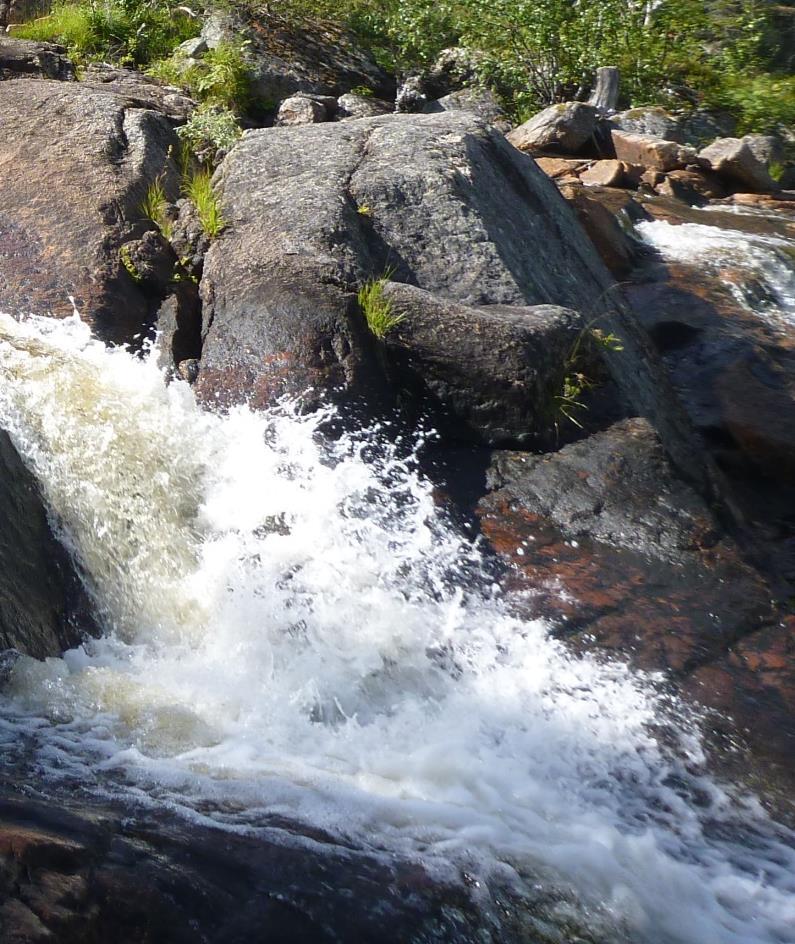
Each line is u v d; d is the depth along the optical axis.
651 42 16.22
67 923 2.58
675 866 3.62
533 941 3.08
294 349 5.85
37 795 3.08
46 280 6.42
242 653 4.56
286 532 5.19
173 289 6.48
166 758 3.61
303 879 2.99
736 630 5.00
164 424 5.59
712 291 9.14
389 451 5.67
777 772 4.29
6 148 7.32
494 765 4.05
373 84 13.85
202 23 12.29
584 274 7.44
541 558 5.29
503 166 7.48
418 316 5.93
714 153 13.06
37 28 11.40
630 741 4.37
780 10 20.36
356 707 4.39
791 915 3.52
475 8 15.30
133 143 7.52
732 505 6.34
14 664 3.92
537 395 5.85
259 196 6.75
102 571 4.76
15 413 5.16
